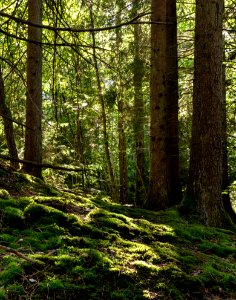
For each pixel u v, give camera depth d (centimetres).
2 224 460
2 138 880
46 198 557
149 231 561
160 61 845
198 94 752
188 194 769
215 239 623
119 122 1216
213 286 438
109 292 369
